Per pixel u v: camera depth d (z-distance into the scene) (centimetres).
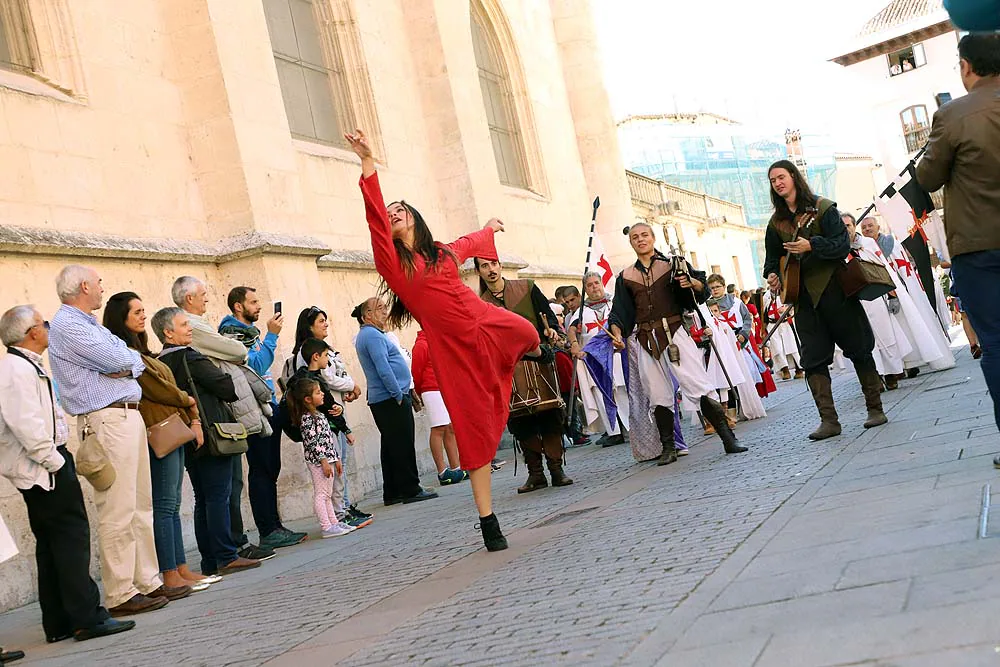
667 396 902
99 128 968
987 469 505
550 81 2177
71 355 629
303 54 1410
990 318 499
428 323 616
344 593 573
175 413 684
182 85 1084
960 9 270
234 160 1077
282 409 887
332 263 1252
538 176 2025
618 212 2239
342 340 1259
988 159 486
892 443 689
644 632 355
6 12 920
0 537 571
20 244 825
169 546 685
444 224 1619
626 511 656
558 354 931
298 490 1057
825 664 282
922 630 291
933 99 5606
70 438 851
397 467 1047
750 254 4197
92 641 574
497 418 623
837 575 372
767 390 1388
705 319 896
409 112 1581
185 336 747
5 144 865
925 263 1192
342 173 1356
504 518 752
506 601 459
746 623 338
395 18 1595
